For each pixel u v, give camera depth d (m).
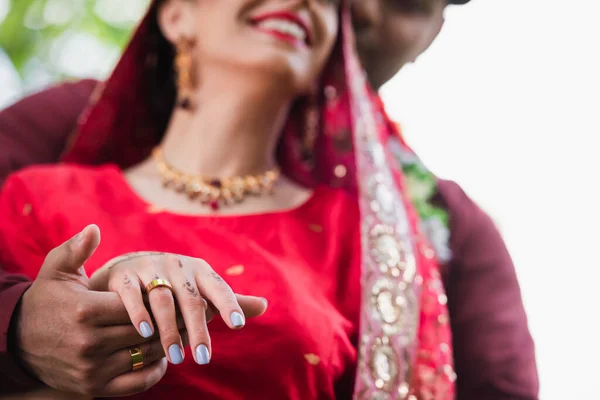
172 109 1.52
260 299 1.00
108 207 1.32
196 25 1.39
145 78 1.50
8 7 2.16
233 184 1.38
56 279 1.02
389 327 1.27
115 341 0.98
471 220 1.58
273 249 1.30
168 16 1.43
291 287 1.22
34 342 1.01
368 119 1.44
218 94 1.38
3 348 1.04
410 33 1.64
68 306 0.99
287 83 1.35
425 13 1.63
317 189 1.45
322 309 1.24
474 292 1.53
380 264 1.31
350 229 1.38
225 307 0.96
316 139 1.53
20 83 2.15
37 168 1.39
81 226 1.27
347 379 1.24
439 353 1.30
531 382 1.47
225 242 1.28
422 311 1.32
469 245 1.56
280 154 1.53
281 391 1.17
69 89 1.72
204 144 1.39
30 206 1.32
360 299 1.30
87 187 1.34
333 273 1.31
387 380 1.25
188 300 0.96
